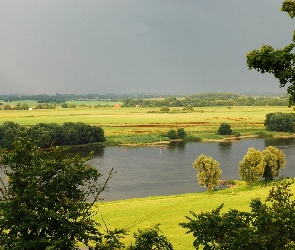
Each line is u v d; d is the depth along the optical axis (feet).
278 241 60.39
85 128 570.46
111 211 190.29
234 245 59.67
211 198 211.00
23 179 71.87
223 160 398.42
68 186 77.36
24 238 68.44
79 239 75.36
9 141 497.05
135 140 582.35
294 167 347.36
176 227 161.99
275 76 53.57
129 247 72.69
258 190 227.81
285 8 54.13
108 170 352.08
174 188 282.97
